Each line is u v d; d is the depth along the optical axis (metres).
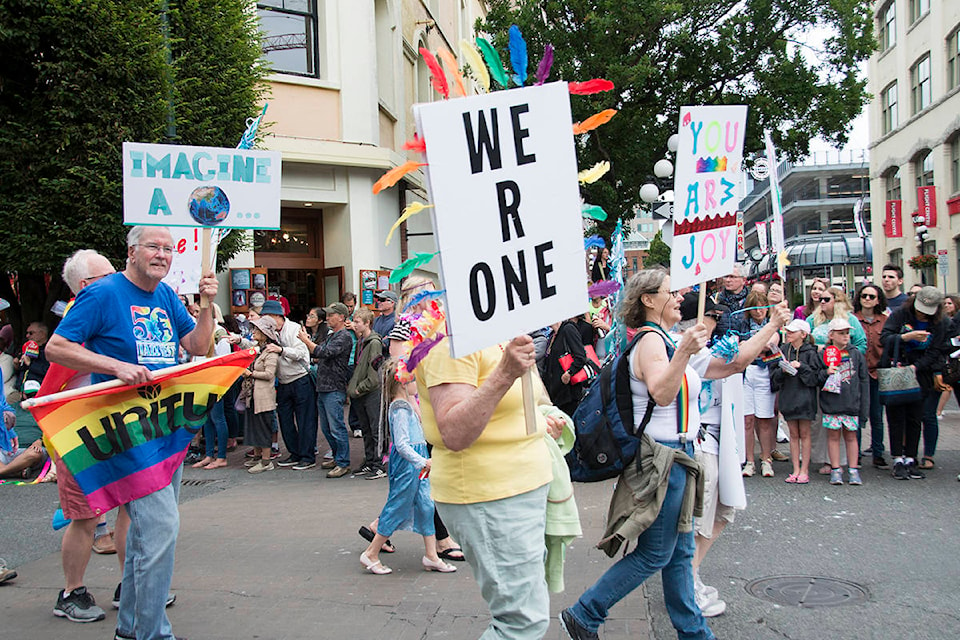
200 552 5.61
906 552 5.30
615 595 3.38
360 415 8.65
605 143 19.91
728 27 18.95
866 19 19.34
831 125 19.66
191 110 9.70
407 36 17.73
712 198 3.49
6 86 8.88
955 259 29.11
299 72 13.92
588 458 3.41
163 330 3.88
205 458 9.32
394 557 5.45
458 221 2.44
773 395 7.84
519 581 2.64
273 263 14.27
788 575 4.91
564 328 7.34
